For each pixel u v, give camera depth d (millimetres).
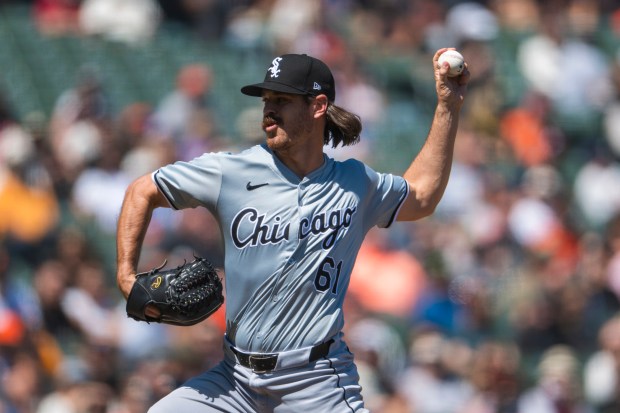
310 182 19484
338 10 62219
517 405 40281
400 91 59469
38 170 47719
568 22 61000
